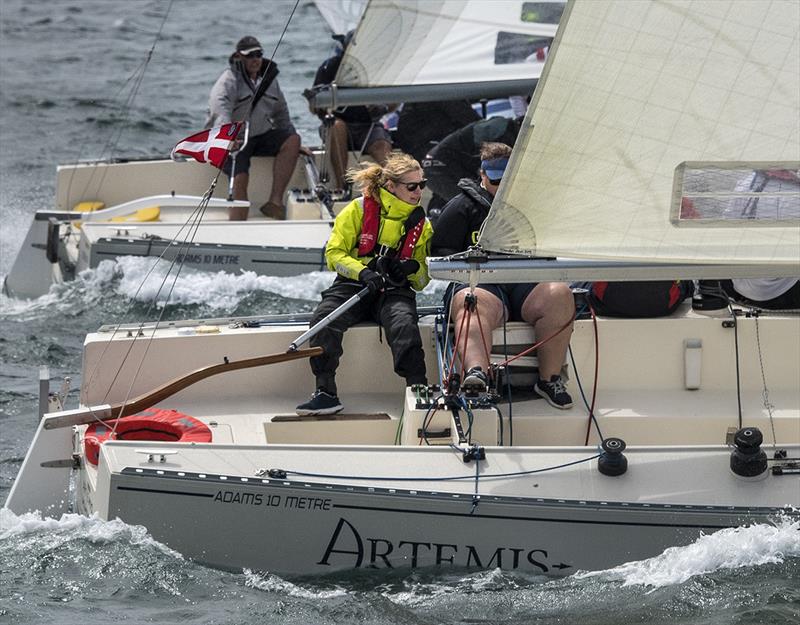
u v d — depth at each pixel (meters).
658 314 25.45
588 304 25.45
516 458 21.08
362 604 19.75
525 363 24.56
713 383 25.44
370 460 20.86
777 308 26.20
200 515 20.28
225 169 44.41
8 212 48.66
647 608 19.61
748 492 20.77
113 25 91.56
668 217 19.61
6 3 99.50
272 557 20.44
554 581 20.31
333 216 41.97
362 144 45.12
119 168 45.03
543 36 40.78
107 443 20.86
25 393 31.05
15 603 19.48
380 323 25.20
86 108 66.56
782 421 24.22
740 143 19.36
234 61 43.66
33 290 40.16
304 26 91.81
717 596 19.73
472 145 40.19
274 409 24.78
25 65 77.81
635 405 24.58
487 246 19.69
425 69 40.53
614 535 20.45
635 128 19.23
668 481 20.84
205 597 19.83
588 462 21.08
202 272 38.38
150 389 24.88
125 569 20.20
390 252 25.14
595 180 19.42
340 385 25.41
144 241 38.34
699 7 18.78
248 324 25.69
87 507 22.25
